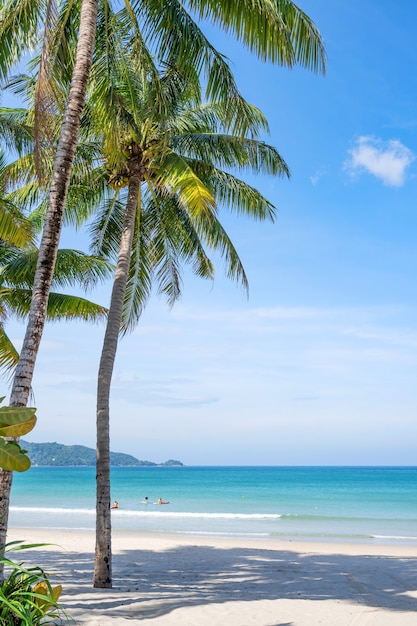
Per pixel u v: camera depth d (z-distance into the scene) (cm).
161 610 799
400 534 2589
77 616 730
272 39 862
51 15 756
